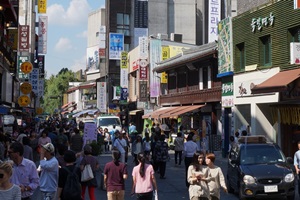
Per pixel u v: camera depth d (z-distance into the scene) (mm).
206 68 32844
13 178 7355
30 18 51375
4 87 24484
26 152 12500
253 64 24641
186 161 15453
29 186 7398
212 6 37625
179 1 66125
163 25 65500
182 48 45188
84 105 84875
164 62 43031
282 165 13039
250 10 24953
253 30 24484
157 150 17859
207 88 32406
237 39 26406
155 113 38406
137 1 65312
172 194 14172
